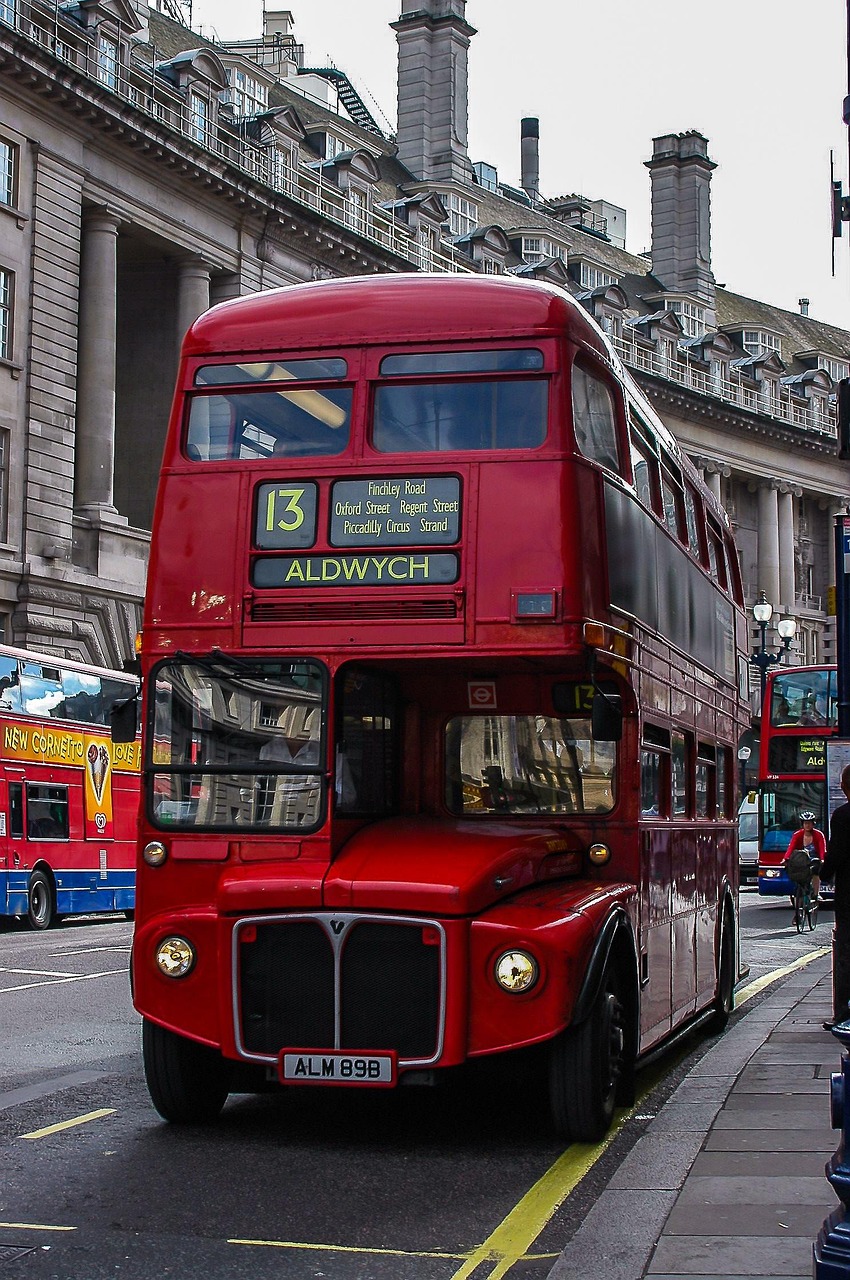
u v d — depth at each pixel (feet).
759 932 92.12
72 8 149.28
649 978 32.40
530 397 29.17
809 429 271.28
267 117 176.45
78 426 150.10
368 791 29.76
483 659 28.58
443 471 28.96
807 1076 33.47
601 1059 27.76
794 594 274.98
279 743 28.71
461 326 29.68
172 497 30.09
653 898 33.22
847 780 36.58
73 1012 49.32
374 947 26.61
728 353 266.36
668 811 36.01
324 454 29.55
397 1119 30.60
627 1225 21.20
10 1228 22.03
